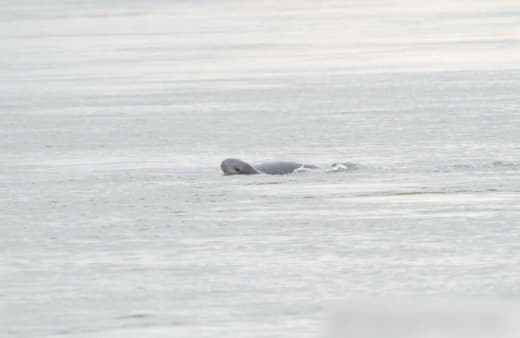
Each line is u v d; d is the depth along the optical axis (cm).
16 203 8600
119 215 8006
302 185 9031
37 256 6762
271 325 5203
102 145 11944
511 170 9438
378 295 5622
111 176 9788
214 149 11369
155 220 7781
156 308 5547
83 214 8081
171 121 13975
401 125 12706
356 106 14950
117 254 6756
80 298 5766
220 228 7462
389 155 10475
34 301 5728
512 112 13525
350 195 8519
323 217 7731
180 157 10844
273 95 16962
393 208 7962
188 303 5622
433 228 7256
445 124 12619
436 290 5694
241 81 19762
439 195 8388
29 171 10250
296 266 6328
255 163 10006
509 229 7150
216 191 8881
